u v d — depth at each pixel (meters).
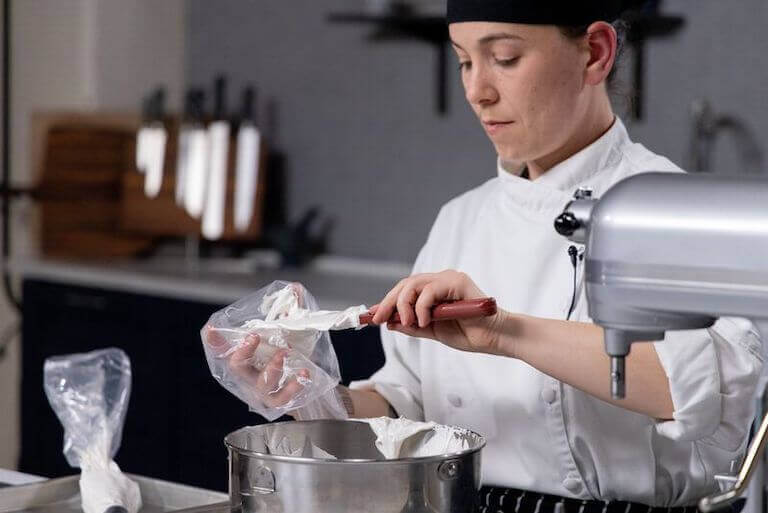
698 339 1.57
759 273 1.00
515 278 1.94
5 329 4.88
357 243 4.59
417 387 2.08
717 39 3.71
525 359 1.63
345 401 1.91
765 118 3.62
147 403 4.17
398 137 4.45
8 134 4.61
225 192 4.64
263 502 1.38
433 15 4.07
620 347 1.12
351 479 1.35
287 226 4.70
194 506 1.63
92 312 4.36
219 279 4.16
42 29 4.77
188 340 4.03
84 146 4.78
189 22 5.03
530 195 1.93
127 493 1.69
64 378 1.82
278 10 4.78
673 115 3.82
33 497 1.71
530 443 1.88
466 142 4.25
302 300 1.74
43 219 4.79
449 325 1.65
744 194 1.03
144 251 4.94
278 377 1.65
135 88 4.84
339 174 4.64
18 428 4.89
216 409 3.95
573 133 1.82
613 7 1.80
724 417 1.62
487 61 1.75
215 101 4.81
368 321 1.63
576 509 1.84
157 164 4.19
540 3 1.69
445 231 2.14
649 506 1.82
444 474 1.38
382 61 4.48
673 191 1.06
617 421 1.81
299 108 4.75
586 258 1.12
